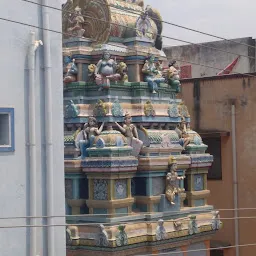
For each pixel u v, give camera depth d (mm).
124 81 18031
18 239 12430
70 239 16875
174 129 19203
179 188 18156
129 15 19062
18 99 12492
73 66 18094
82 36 18594
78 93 17984
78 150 17312
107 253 16406
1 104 12234
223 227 23016
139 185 17750
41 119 12883
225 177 23047
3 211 12227
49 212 12844
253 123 22438
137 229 16969
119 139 16938
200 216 18828
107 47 18125
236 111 22891
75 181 17344
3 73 12281
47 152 12859
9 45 12383
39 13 12891
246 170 22531
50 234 12859
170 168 17906
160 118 18359
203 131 23625
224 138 23094
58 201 13070
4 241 12227
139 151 17578
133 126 17719
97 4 18547
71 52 18234
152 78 18312
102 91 17719
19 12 12562
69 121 17844
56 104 13102
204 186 19469
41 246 12805
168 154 18062
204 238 18938
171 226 17672
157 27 19922
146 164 17422
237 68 30344
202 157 19219
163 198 17703
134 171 17219
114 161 16547
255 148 22344
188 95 24156
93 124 17500
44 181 12883
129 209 17125
